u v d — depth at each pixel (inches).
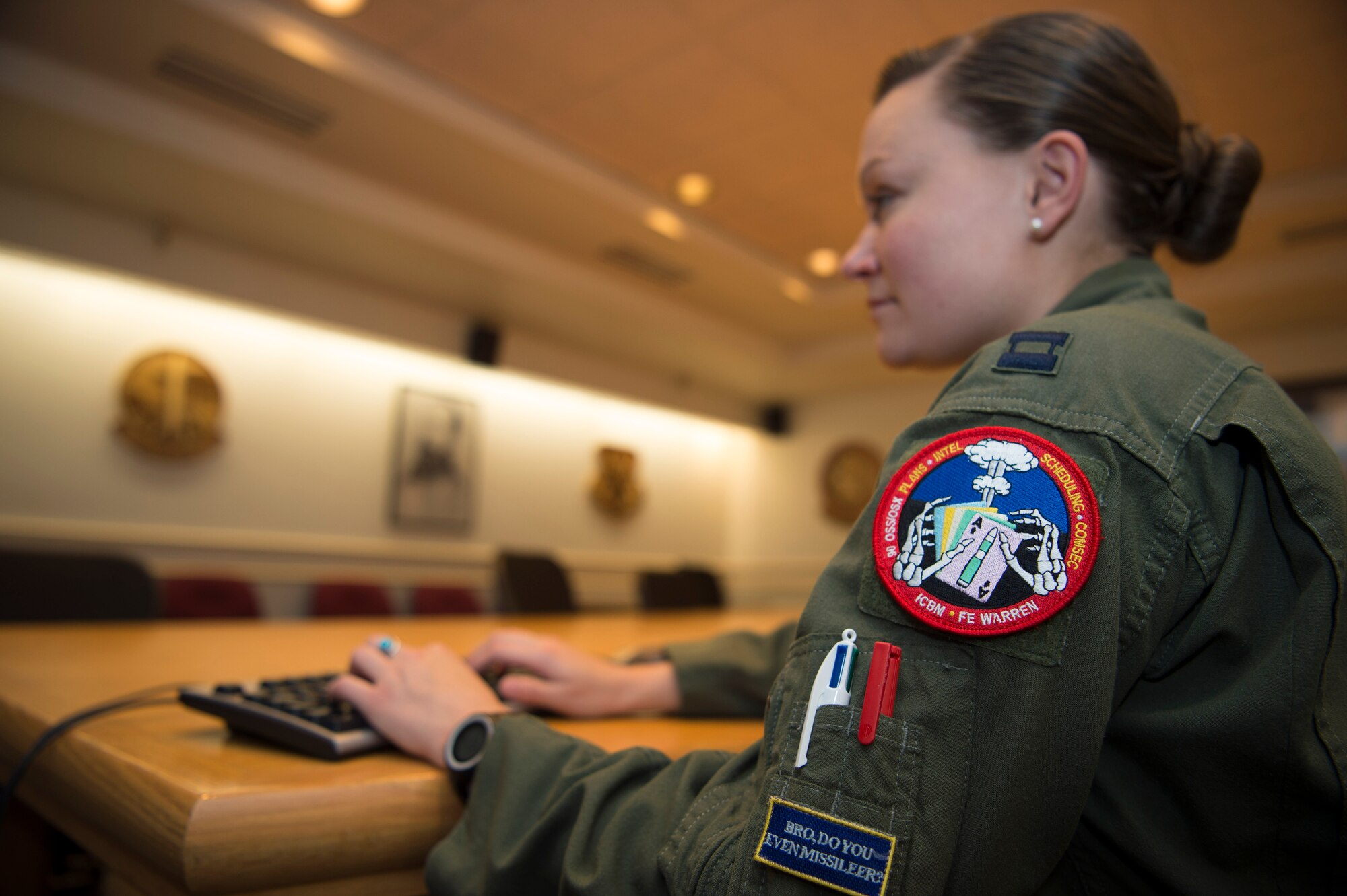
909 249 22.8
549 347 215.8
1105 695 13.7
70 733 22.5
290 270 164.9
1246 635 14.9
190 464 156.1
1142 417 15.7
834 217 161.8
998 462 15.5
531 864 16.4
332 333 176.1
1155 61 23.2
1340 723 14.0
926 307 23.1
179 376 153.9
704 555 273.4
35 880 37.3
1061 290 21.8
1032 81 21.6
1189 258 24.3
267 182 128.0
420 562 190.1
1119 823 15.2
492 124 128.0
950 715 14.1
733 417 274.1
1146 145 21.6
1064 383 16.5
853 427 266.1
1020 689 13.9
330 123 123.2
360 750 20.6
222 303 156.3
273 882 16.5
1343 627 14.5
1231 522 15.2
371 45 113.7
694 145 136.5
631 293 187.3
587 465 234.5
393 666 22.4
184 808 16.1
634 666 29.2
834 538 263.6
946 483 15.8
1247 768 14.3
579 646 55.6
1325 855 14.0
